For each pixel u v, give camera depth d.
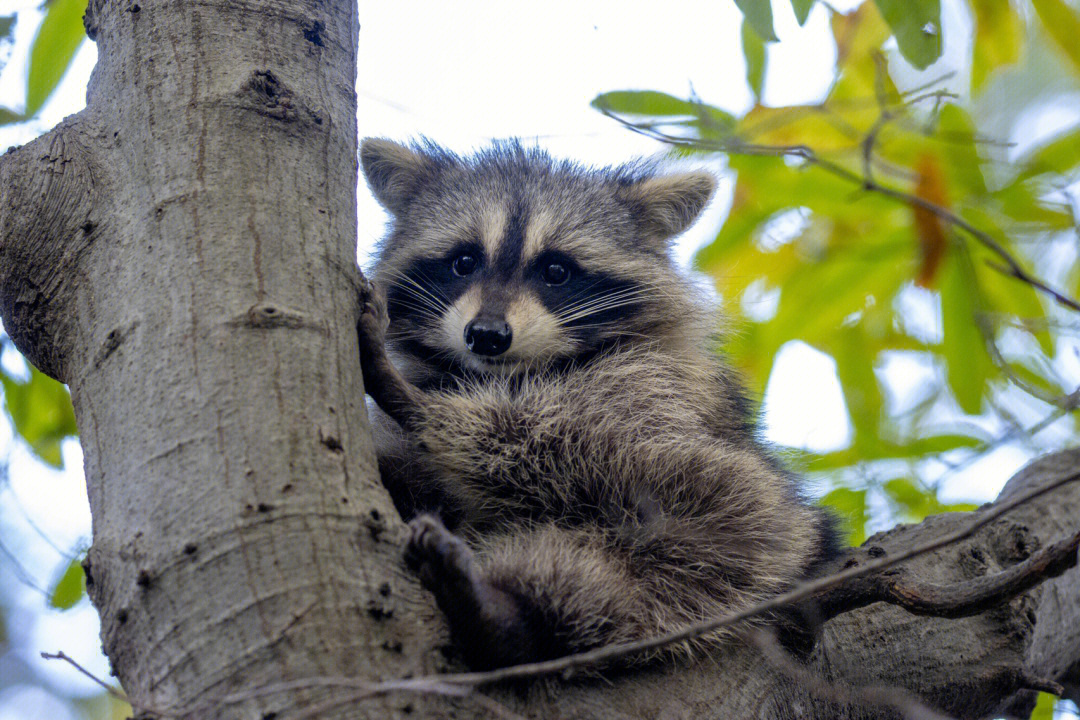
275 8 3.02
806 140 4.98
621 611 2.86
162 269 2.59
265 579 2.20
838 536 4.21
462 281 4.82
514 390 4.20
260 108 2.83
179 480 2.33
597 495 3.55
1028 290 5.05
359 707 2.09
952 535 2.38
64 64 4.32
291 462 2.35
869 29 4.81
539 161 5.25
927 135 4.59
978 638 3.62
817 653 3.25
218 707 2.07
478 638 2.39
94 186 2.79
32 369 4.79
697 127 4.51
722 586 3.38
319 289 2.66
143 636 2.23
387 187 5.21
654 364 4.31
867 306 5.46
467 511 3.62
